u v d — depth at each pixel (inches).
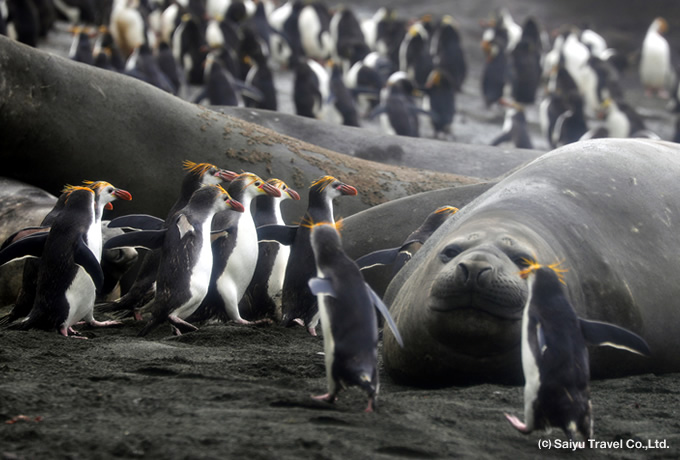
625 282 423.2
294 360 421.4
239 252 523.2
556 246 403.2
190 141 725.9
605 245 430.6
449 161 920.3
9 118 655.8
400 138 936.3
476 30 2910.9
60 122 677.3
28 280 524.7
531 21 2465.6
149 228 547.5
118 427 293.9
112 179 697.6
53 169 684.1
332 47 2333.9
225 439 282.2
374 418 315.3
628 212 457.4
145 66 1572.3
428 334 381.4
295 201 742.5
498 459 288.8
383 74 2105.1
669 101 2325.3
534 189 445.1
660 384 403.2
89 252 474.9
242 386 357.4
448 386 398.3
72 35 2092.8
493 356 373.1
